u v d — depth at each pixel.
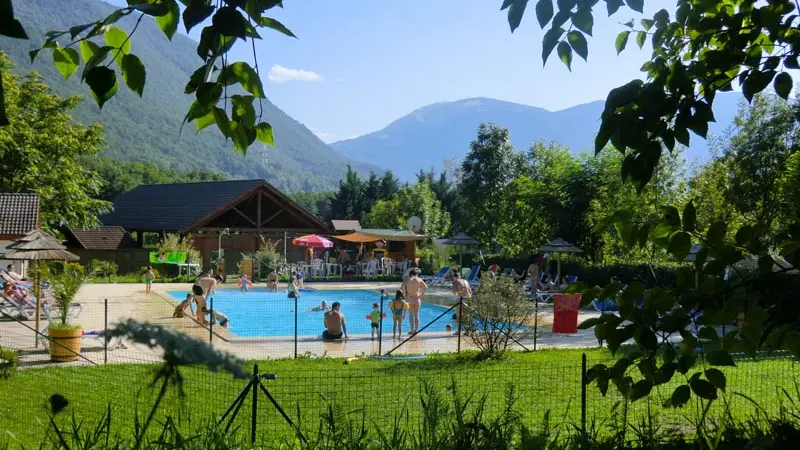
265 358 13.11
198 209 40.31
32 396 8.81
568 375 10.27
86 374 10.36
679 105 3.05
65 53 2.27
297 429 5.07
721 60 3.15
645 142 3.04
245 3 2.34
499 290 13.50
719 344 3.10
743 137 28.30
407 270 35.41
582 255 33.69
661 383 3.19
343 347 14.81
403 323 21.30
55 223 37.47
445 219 55.78
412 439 4.46
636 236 3.20
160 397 1.86
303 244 36.94
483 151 48.06
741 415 6.96
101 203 39.44
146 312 20.20
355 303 27.59
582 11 2.92
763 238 3.19
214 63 2.50
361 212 67.44
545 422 4.45
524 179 37.72
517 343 14.20
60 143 36.78
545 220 35.34
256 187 38.66
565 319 17.08
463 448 4.15
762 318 2.92
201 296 17.80
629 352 3.46
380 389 9.16
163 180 94.44
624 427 4.96
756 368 9.86
